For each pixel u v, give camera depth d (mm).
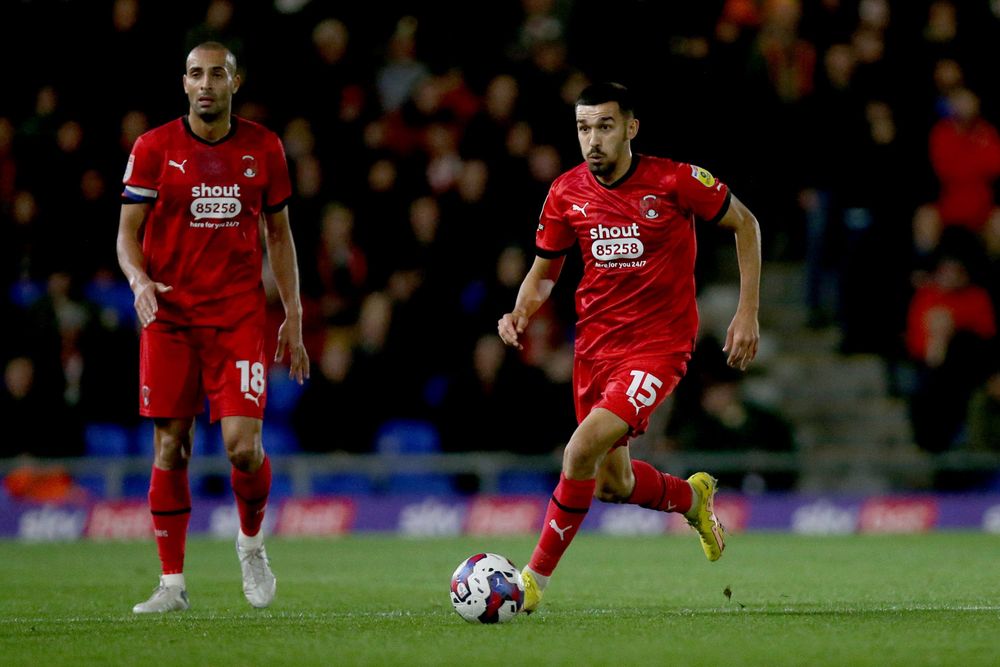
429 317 54469
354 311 56031
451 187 56969
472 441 53125
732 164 61000
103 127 58812
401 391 53594
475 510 53500
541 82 60031
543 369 53656
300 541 49938
